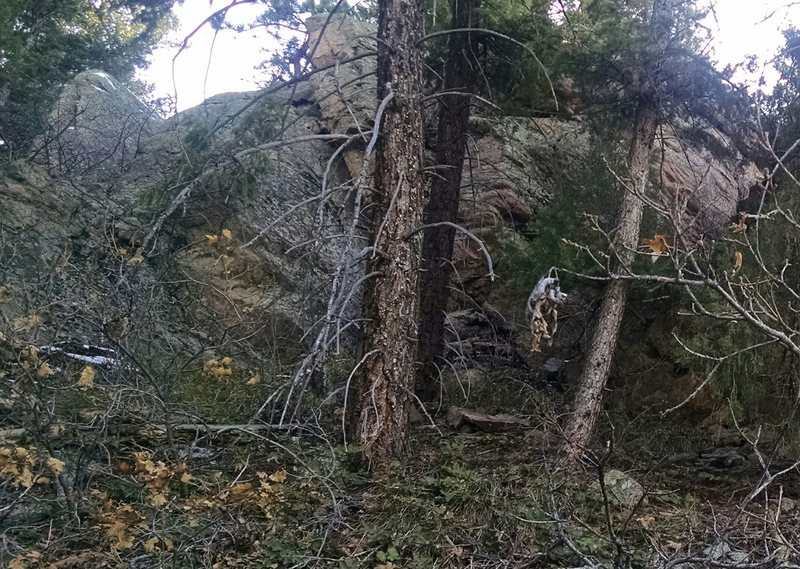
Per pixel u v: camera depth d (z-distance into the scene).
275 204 11.14
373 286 6.23
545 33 7.81
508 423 7.58
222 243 7.70
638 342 8.32
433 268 8.74
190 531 4.42
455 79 8.80
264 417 7.06
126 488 4.75
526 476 5.89
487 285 11.06
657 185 8.96
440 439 7.11
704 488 6.11
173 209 5.75
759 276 6.15
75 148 11.94
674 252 4.52
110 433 5.61
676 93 7.14
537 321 4.70
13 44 14.05
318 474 5.34
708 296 7.10
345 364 8.41
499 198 11.81
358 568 4.30
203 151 6.48
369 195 6.58
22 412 5.02
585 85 7.76
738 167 8.31
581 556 4.08
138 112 15.74
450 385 8.78
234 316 9.54
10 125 12.52
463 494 5.23
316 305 8.46
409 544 4.65
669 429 7.52
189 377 7.41
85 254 7.59
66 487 4.48
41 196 9.59
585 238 8.48
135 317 6.32
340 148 5.85
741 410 7.09
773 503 5.57
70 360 6.19
